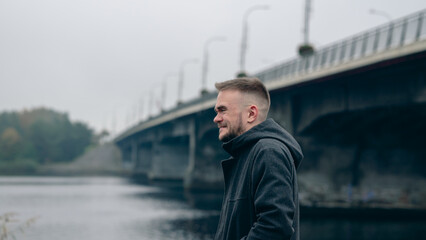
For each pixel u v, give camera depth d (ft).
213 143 167.63
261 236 6.89
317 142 91.35
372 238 55.26
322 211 84.79
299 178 89.97
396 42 61.57
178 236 57.67
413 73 64.54
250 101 8.09
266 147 7.44
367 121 80.53
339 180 90.58
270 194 7.04
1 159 461.78
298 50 98.22
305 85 82.23
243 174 7.73
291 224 7.00
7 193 142.72
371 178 90.53
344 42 72.33
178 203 109.29
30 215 81.41
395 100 67.31
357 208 84.89
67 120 574.97
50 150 531.50
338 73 71.92
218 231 8.13
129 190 165.27
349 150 91.71
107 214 84.48
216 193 149.69
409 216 83.46
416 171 88.17
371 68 66.23
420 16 58.34
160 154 233.35
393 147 89.66
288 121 91.20
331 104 80.12
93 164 466.29
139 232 61.52
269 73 93.91
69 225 68.54
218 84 8.43
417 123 80.84
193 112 152.46
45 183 217.56
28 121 645.10
